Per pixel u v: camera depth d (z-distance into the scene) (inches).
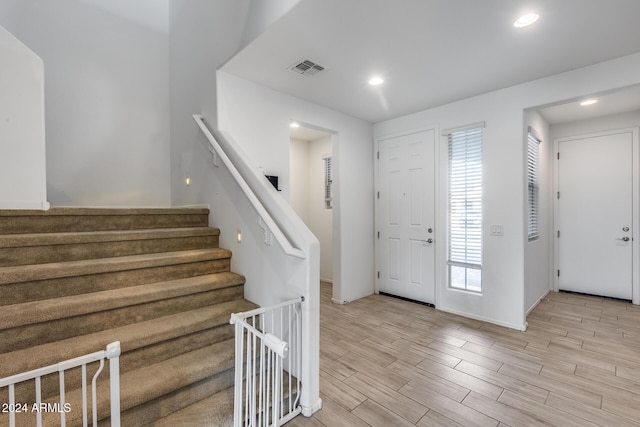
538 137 150.6
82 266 72.8
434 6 71.9
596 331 118.0
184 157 136.8
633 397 77.0
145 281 84.1
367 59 97.5
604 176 160.2
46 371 38.6
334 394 79.7
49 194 123.5
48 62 122.2
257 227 90.4
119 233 87.9
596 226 162.9
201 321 76.2
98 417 53.6
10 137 78.4
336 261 155.3
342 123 152.9
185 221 112.3
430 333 117.4
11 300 64.8
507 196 122.6
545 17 75.8
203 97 117.6
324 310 143.8
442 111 141.8
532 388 81.4
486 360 96.4
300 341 74.3
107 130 135.9
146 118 145.7
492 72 107.0
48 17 122.1
